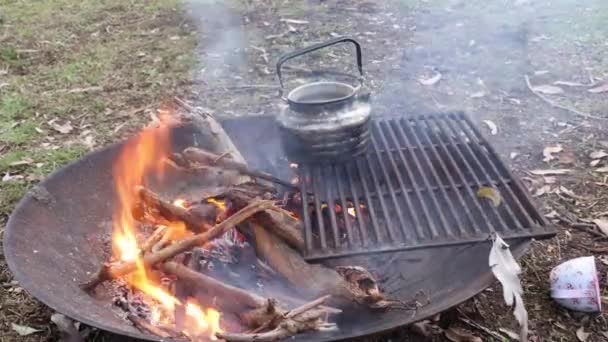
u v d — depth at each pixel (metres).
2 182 2.73
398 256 1.89
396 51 3.98
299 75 3.67
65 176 2.11
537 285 1.99
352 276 1.65
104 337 1.84
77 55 4.18
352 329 1.55
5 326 1.96
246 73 3.79
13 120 3.32
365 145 1.97
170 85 3.67
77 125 3.26
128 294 1.79
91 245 2.01
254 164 2.38
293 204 1.99
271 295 1.76
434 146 2.10
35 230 1.88
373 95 3.37
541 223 1.69
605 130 2.88
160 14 4.96
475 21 4.45
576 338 1.79
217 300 1.71
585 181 2.52
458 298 1.53
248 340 1.48
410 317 1.51
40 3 5.30
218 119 2.45
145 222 2.04
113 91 3.63
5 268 2.21
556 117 3.04
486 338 1.80
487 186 1.86
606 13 4.35
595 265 1.94
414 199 1.84
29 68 3.98
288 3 5.16
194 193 2.18
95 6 5.18
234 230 1.90
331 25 4.55
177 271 1.74
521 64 3.66
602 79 3.38
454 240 1.63
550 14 4.46
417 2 4.99
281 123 1.94
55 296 1.62
